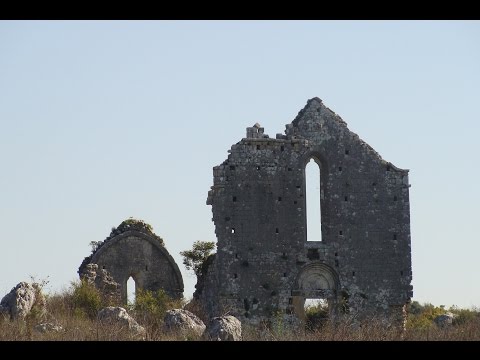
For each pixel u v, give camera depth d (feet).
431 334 640.99
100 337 597.52
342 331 650.43
